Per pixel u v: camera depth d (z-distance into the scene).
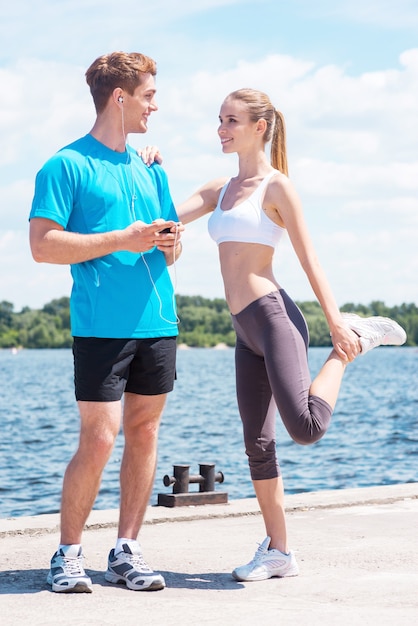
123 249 3.99
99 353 4.00
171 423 34.31
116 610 3.65
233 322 4.30
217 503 6.27
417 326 199.38
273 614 3.60
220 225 4.28
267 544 4.27
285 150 4.41
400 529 5.35
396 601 3.81
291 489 16.02
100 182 4.09
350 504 6.18
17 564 4.50
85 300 4.05
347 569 4.39
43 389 64.94
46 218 3.97
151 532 5.38
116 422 4.03
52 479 17.41
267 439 4.28
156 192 4.34
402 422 33.19
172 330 4.24
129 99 4.13
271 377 4.07
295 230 4.15
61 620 3.49
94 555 4.71
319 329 148.62
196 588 4.05
